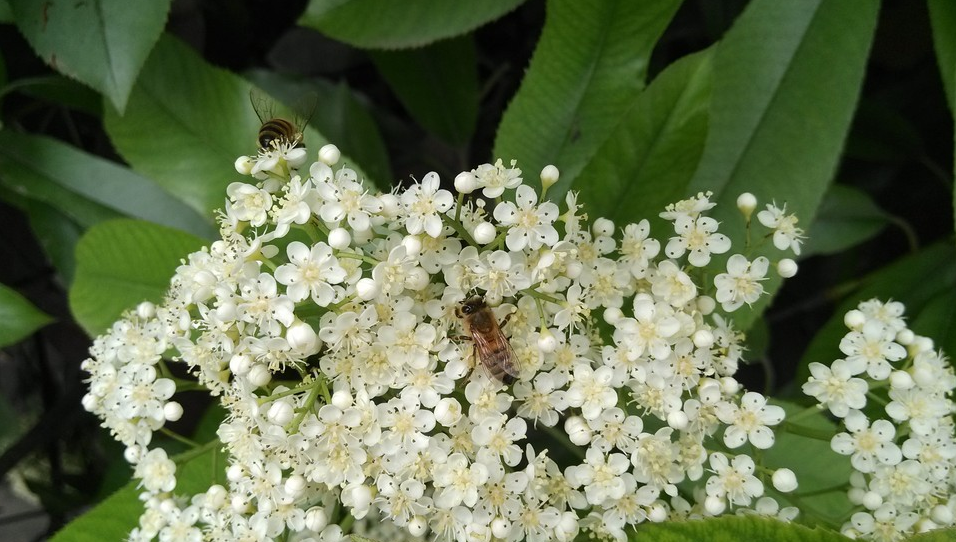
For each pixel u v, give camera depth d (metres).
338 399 0.08
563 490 0.09
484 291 0.09
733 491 0.09
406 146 0.19
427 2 0.12
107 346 0.10
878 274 0.14
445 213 0.09
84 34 0.10
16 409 0.19
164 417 0.10
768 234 0.10
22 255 0.17
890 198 0.17
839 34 0.11
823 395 0.09
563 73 0.11
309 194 0.09
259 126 0.11
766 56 0.11
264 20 0.18
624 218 0.10
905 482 0.09
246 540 0.09
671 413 0.09
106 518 0.10
